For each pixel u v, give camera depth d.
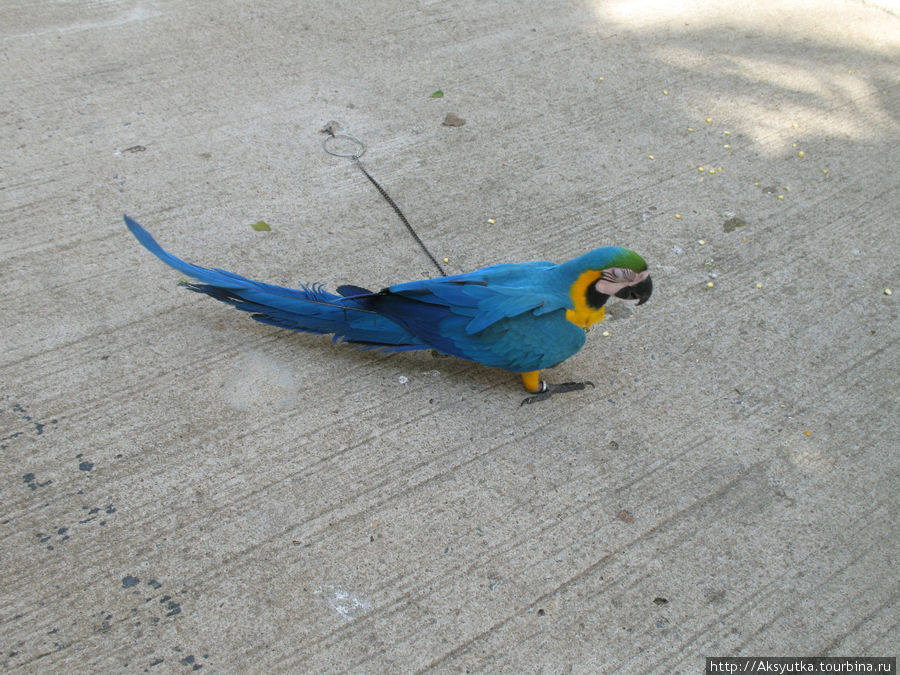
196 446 1.77
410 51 2.52
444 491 1.74
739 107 2.41
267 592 1.64
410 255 2.04
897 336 1.96
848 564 1.69
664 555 1.69
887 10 2.79
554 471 1.77
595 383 1.88
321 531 1.70
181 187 2.13
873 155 2.30
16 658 1.58
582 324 1.81
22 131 2.21
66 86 2.32
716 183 2.22
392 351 1.84
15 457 1.74
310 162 2.20
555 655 1.61
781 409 1.85
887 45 2.64
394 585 1.65
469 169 2.21
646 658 1.61
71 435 1.77
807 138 2.34
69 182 2.12
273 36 2.53
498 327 1.77
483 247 2.06
